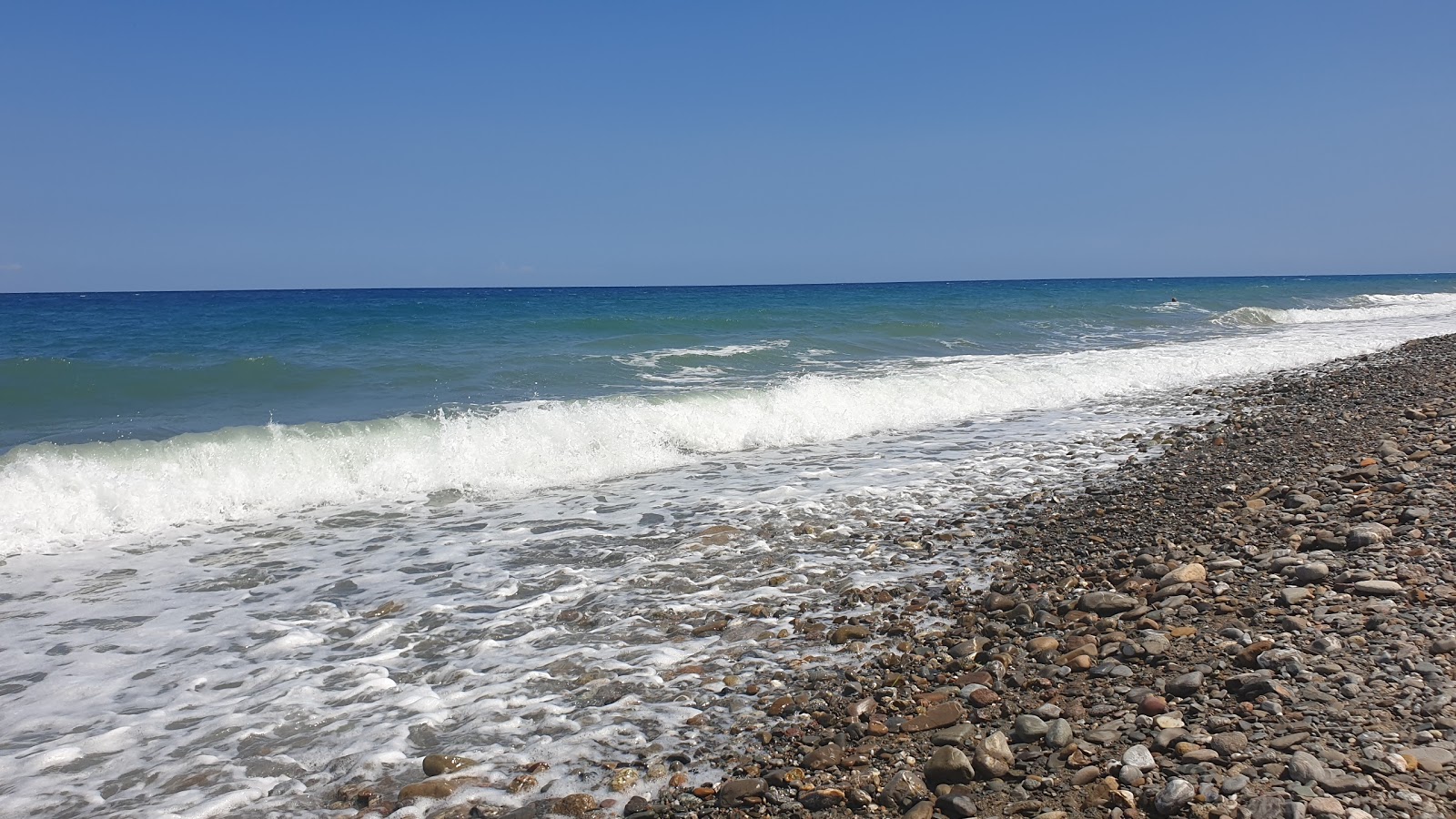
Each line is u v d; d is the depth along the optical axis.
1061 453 10.38
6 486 8.02
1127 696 4.03
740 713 4.30
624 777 3.71
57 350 18.94
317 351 19.14
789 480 9.48
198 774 3.90
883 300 47.62
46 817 3.58
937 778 3.49
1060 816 3.15
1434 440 8.80
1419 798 2.98
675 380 15.41
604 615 5.74
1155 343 23.69
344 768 3.92
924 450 10.99
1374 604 4.68
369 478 9.38
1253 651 4.21
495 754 3.96
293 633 5.59
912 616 5.47
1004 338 24.69
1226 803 3.08
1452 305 43.31
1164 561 5.91
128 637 5.57
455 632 5.53
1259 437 10.19
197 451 9.17
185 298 72.94
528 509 8.62
